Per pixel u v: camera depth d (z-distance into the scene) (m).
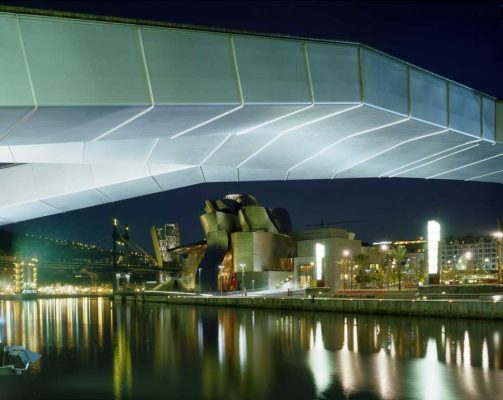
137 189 21.64
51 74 11.27
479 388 18.41
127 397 17.92
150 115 13.48
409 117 18.77
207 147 18.72
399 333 38.03
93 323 56.66
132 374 22.25
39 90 11.09
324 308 67.56
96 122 13.27
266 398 17.42
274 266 151.88
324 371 22.28
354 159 23.14
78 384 20.08
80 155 17.80
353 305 62.94
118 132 14.67
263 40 14.76
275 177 23.97
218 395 18.05
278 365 24.20
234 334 40.38
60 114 11.88
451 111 20.89
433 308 52.69
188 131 16.22
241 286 148.12
